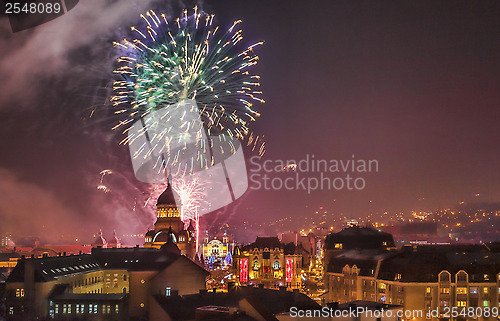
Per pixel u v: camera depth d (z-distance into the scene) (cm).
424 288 17162
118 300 16125
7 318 16438
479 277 17425
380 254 19650
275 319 11206
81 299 16375
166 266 16825
